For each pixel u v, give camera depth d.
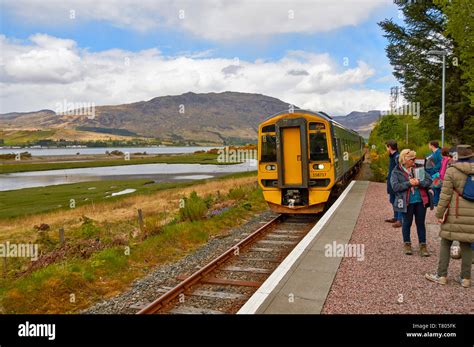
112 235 13.91
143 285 7.91
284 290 5.54
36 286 7.80
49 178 57.59
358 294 5.35
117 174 62.75
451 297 5.14
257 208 16.94
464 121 25.88
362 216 11.03
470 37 16.02
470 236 5.20
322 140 11.88
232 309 6.00
